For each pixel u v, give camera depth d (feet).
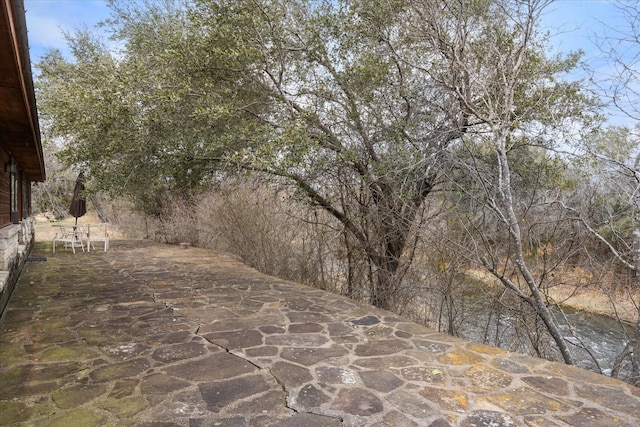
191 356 11.44
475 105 17.22
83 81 25.21
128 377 9.99
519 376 10.41
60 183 71.82
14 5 7.62
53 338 12.85
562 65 19.36
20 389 9.29
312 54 19.56
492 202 15.24
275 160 17.76
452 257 18.11
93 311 16.19
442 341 13.09
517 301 17.30
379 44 20.43
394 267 21.93
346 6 19.66
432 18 17.19
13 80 11.23
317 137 19.76
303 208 25.52
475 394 9.34
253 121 20.21
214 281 23.02
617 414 8.50
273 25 19.42
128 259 31.32
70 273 24.81
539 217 17.34
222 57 19.31
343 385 9.69
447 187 19.20
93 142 21.97
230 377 10.06
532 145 18.37
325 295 19.83
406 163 18.19
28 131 18.08
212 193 33.22
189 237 41.63
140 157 22.08
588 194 16.01
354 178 21.72
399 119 20.07
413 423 8.01
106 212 55.88
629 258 14.99
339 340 13.03
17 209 26.25
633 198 13.33
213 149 19.83
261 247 28.30
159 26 25.41
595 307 21.47
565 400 9.11
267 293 20.08
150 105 19.98
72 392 9.16
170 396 9.01
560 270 16.90
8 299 17.43
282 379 9.98
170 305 17.31
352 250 23.76
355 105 20.52
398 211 20.43
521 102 18.51
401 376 10.28
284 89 21.52
